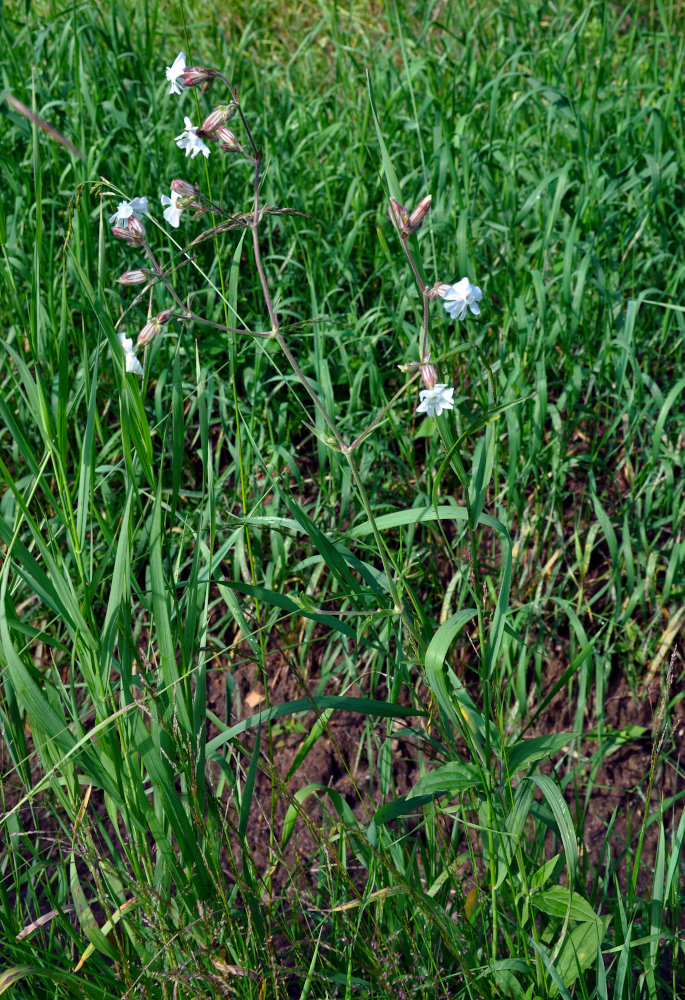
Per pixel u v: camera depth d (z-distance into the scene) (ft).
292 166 12.75
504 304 10.79
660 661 9.08
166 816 5.78
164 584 5.92
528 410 9.89
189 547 9.27
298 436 11.21
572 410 10.18
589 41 17.47
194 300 11.37
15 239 11.42
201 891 5.97
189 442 10.76
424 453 10.87
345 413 11.10
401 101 13.46
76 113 12.67
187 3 19.52
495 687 5.94
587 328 10.48
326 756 8.99
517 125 13.12
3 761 8.46
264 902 6.35
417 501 9.59
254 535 9.81
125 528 5.47
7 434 10.96
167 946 5.48
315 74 15.84
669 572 9.05
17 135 12.60
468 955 6.36
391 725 8.20
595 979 6.46
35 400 5.96
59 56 13.21
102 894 5.92
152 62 14.56
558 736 6.01
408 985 5.94
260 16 19.42
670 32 15.03
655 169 10.58
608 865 6.87
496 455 9.84
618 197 12.30
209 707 9.43
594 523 10.04
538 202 11.46
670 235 11.79
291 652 9.52
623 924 6.24
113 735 5.65
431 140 12.68
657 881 6.06
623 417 10.39
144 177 11.87
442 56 14.73
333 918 6.72
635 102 13.75
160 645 5.65
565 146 13.20
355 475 5.92
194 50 16.02
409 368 5.47
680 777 8.61
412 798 6.15
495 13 14.66
